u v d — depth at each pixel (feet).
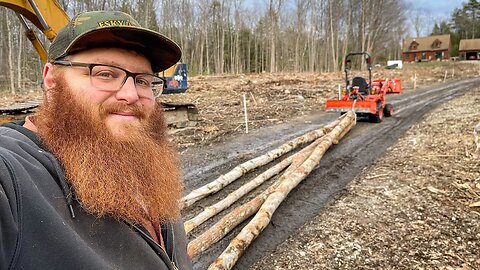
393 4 159.63
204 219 14.02
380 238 12.67
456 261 11.19
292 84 74.69
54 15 20.74
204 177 19.53
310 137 26.78
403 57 230.68
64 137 3.59
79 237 3.21
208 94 57.31
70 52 3.81
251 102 50.34
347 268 11.07
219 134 30.12
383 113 39.63
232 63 152.87
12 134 3.51
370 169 20.48
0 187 2.88
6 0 18.25
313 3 147.95
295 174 17.49
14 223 2.83
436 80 97.30
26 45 102.27
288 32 163.22
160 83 4.81
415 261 11.28
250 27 181.27
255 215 13.71
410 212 14.48
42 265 2.89
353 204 15.57
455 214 14.11
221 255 10.88
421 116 39.11
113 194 3.58
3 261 2.75
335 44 152.97
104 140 3.75
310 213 14.98
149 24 97.45
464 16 272.31
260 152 24.63
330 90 64.18
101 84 3.85
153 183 4.11
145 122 4.30
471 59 225.15
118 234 3.60
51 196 3.20
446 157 20.95
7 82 98.78
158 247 4.03
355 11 153.38
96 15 3.88
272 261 11.55
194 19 147.23
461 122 30.35
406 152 23.35
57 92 3.76
